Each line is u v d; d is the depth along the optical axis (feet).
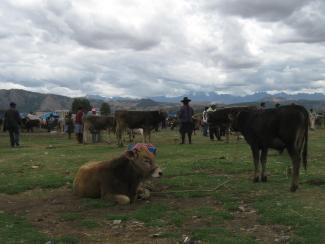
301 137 36.14
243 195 35.04
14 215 31.32
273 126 37.22
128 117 84.43
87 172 35.70
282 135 36.40
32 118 180.34
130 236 25.57
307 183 39.14
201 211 29.91
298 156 36.01
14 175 48.29
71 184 41.73
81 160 59.11
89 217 29.86
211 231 25.38
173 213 29.73
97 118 95.76
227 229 26.04
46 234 26.32
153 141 95.91
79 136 96.89
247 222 27.45
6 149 81.76
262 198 33.47
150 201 34.04
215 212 29.53
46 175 47.06
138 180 33.88
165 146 78.84
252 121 39.14
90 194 35.35
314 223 26.14
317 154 62.39
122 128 84.69
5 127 88.48
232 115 41.65
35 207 33.71
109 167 34.45
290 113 36.04
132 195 33.96
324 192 35.09
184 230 26.21
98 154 66.80
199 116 142.41
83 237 25.66
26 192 39.42
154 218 28.76
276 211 29.04
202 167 49.29
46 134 151.74
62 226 28.09
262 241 23.84
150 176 33.86
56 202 34.83
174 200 34.22
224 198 33.78
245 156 59.36
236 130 41.50
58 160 59.47
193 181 41.16
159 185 39.86
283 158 56.08
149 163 33.60
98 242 24.70
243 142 88.58
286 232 25.22
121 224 27.91
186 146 78.33
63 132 160.45
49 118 187.42
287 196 33.91
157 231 26.25
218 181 41.11
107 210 31.65
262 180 40.40
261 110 38.99
